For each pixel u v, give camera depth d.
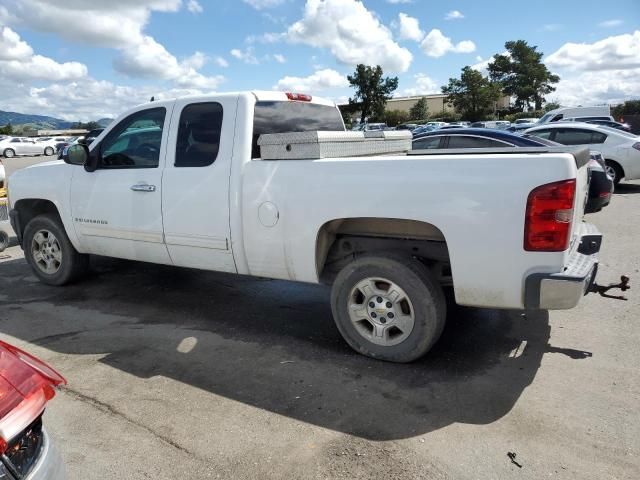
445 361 3.91
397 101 100.75
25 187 5.69
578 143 12.50
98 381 3.70
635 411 3.16
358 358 4.00
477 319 4.71
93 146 5.14
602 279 5.79
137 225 4.81
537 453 2.80
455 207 3.37
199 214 4.38
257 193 4.05
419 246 3.91
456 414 3.19
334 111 5.54
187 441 2.98
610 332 4.35
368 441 2.94
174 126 4.56
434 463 2.74
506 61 89.62
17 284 6.02
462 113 76.25
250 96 4.31
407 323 3.77
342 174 3.69
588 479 2.59
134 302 5.38
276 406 3.33
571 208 3.15
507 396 3.38
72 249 5.64
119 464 2.79
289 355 4.08
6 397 1.94
